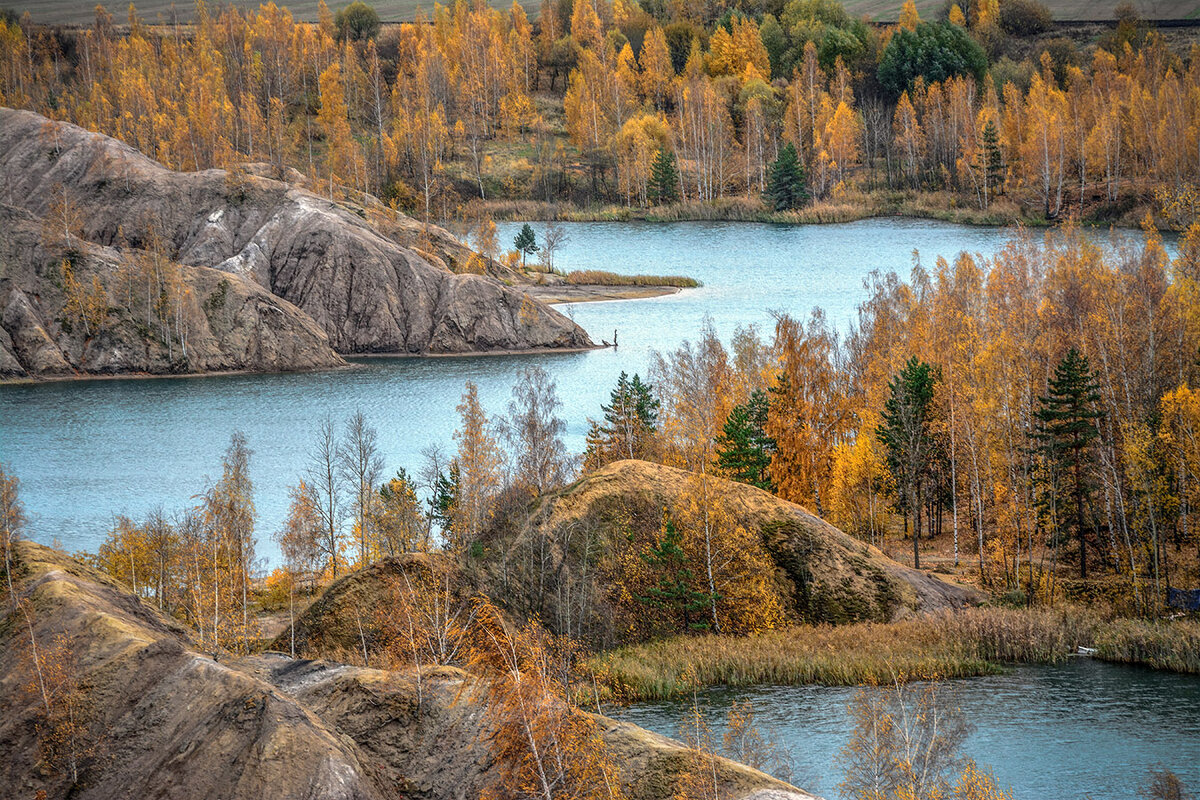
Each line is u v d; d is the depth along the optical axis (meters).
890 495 91.88
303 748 42.38
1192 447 77.44
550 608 68.31
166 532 78.00
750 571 71.44
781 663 62.75
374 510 87.44
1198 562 78.38
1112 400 87.88
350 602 63.56
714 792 40.47
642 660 63.53
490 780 42.06
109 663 48.81
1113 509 83.88
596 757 39.84
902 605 72.38
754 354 110.00
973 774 42.78
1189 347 94.56
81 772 44.66
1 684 50.38
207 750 43.16
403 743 45.59
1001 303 109.69
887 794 42.00
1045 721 55.94
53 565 61.12
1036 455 85.44
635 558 71.31
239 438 105.75
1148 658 65.06
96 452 114.69
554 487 79.75
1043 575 79.75
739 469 85.00
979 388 89.00
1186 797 47.41
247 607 72.75
